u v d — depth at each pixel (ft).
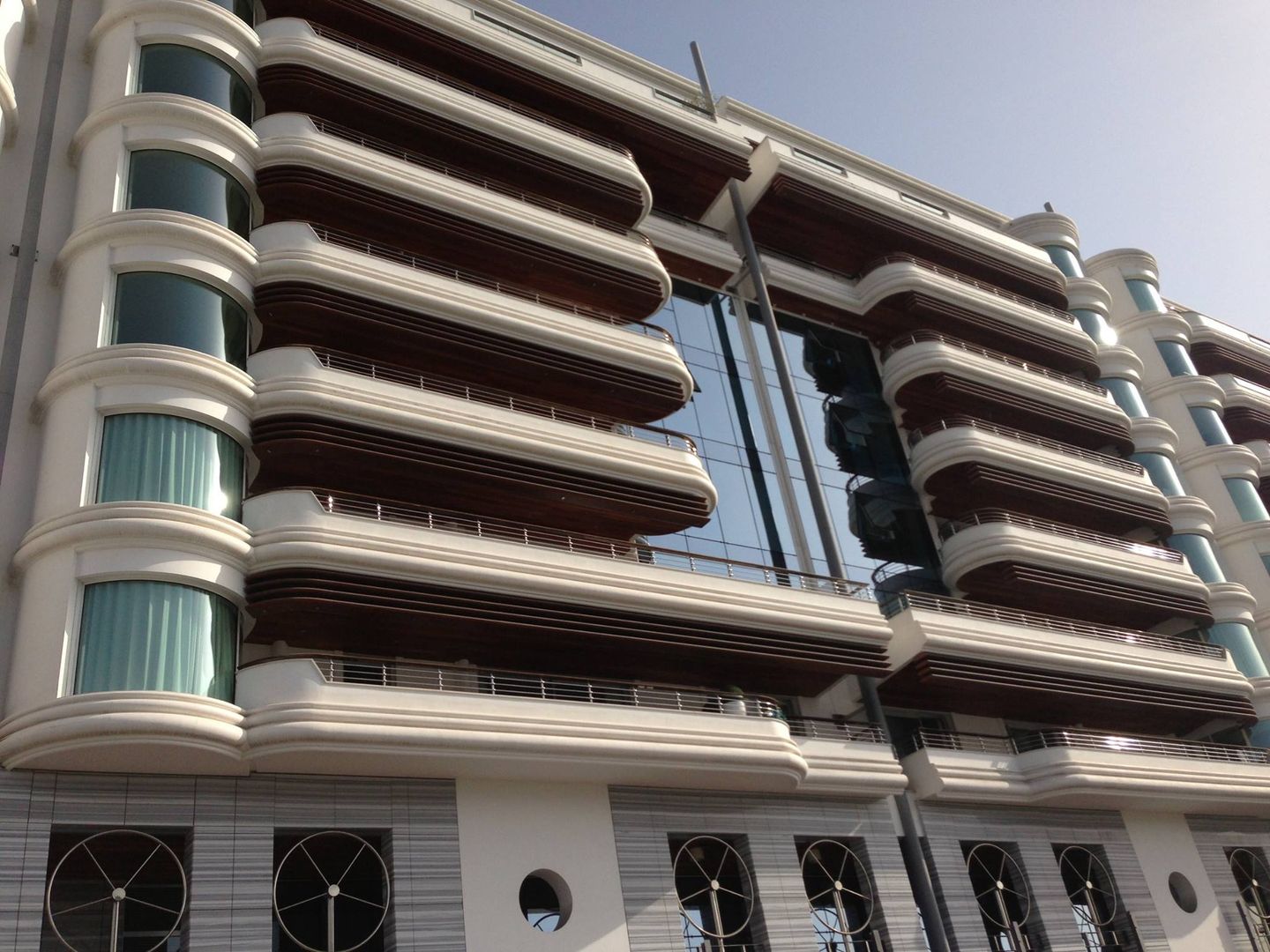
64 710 51.44
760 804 74.59
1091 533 110.01
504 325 79.61
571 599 69.82
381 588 63.05
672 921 66.39
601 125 102.42
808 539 96.48
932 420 113.19
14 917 49.08
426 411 71.05
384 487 72.23
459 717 60.59
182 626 56.13
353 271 73.56
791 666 80.23
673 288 106.22
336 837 59.98
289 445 66.18
